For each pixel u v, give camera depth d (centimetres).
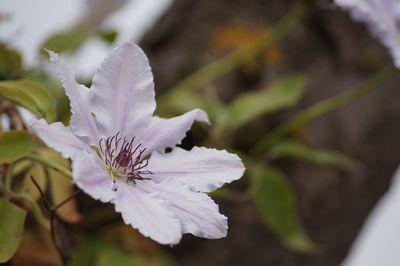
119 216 72
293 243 73
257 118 80
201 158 53
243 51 82
